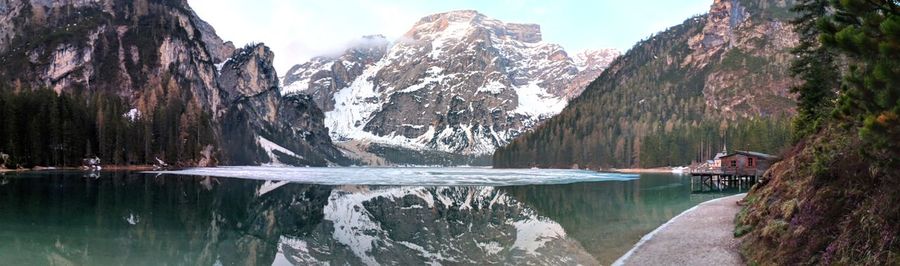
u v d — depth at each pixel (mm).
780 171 27375
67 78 178000
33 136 104875
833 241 13555
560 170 174875
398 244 27969
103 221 33469
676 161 157750
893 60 8766
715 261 18391
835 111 12148
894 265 10992
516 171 160625
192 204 45438
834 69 33469
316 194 60688
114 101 144375
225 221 36031
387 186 77250
